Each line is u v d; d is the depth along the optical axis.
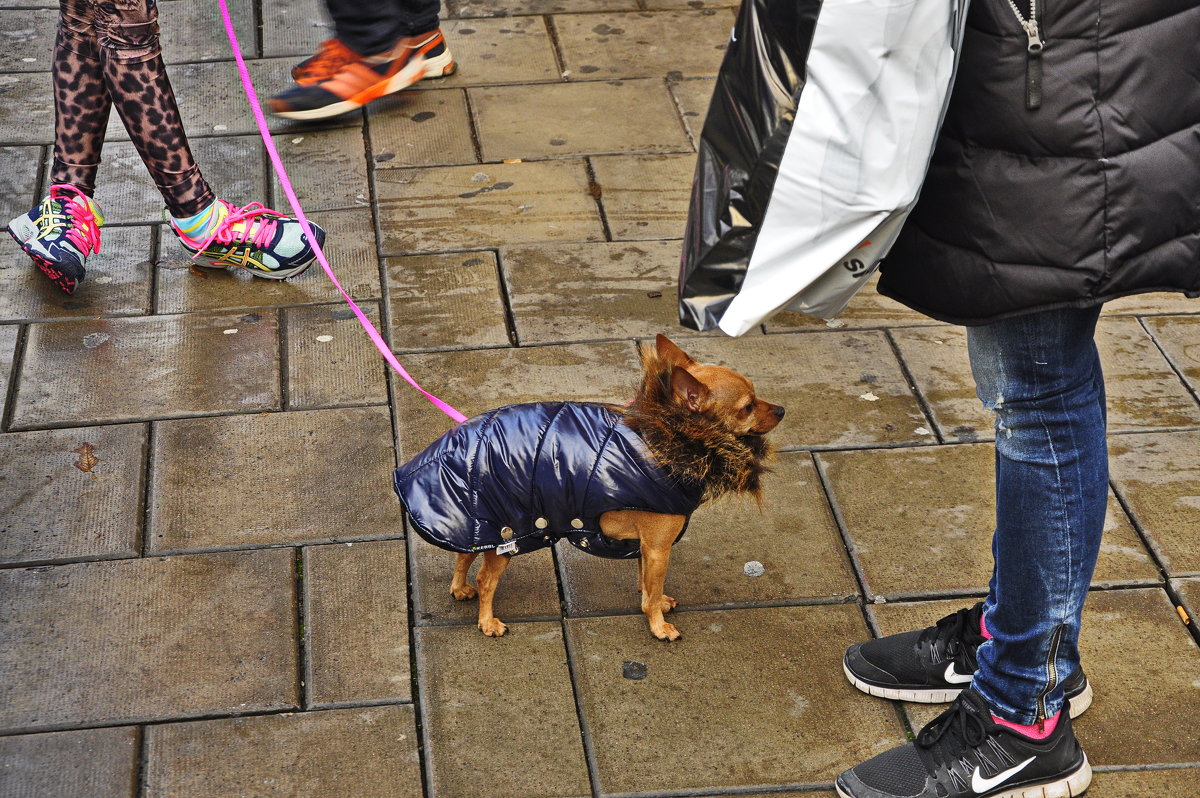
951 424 3.71
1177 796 2.59
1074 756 2.56
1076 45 1.86
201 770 2.57
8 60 5.41
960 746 2.54
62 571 3.04
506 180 4.84
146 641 2.87
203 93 5.29
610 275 4.32
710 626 3.01
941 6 1.80
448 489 2.65
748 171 2.01
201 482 3.35
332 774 2.58
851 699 2.83
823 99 1.90
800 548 3.25
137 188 4.69
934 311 2.20
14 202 4.50
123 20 3.74
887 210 1.93
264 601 3.00
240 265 4.18
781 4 1.90
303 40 5.72
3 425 3.51
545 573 3.15
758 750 2.69
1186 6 1.85
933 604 3.08
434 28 5.37
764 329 4.11
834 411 3.74
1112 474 3.51
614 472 2.60
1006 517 2.33
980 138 1.99
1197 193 1.94
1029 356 2.17
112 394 3.66
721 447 2.60
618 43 5.90
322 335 3.98
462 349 3.94
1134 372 3.92
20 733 2.63
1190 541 3.28
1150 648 2.97
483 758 2.64
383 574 3.10
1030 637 2.39
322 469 3.42
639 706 2.79
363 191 4.74
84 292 4.11
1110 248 1.94
